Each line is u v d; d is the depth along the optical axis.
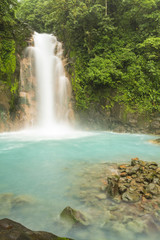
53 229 2.29
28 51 14.02
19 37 13.64
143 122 12.63
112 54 14.43
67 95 14.91
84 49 15.55
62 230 2.27
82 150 7.27
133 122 12.84
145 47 14.02
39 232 1.89
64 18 16.41
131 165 4.89
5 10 12.46
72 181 3.87
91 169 4.70
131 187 3.39
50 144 8.48
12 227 1.94
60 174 4.32
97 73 13.23
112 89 13.92
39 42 16.34
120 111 13.34
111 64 13.48
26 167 4.93
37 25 21.97
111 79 13.38
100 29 15.26
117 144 8.70
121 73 13.23
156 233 2.22
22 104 12.62
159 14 14.10
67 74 15.36
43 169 4.74
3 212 2.66
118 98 13.48
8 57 11.67
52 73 14.97
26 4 22.19
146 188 3.35
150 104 12.69
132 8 15.58
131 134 12.45
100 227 2.31
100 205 2.85
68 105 14.70
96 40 15.59
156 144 8.64
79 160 5.68
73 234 2.19
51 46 17.20
